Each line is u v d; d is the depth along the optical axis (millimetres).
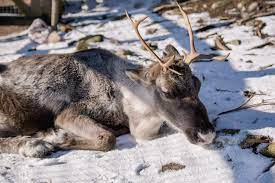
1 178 9109
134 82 10516
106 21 17781
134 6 19141
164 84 9828
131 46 15141
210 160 9219
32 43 16312
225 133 10023
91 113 10703
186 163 9211
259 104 11039
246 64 13234
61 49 15562
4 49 15914
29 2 17922
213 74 12844
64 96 10703
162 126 10523
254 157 9117
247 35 15070
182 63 9883
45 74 10773
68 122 10531
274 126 10125
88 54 11164
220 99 11586
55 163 9586
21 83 10695
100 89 10773
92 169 9297
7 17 18172
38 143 9898
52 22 17156
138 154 9695
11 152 10016
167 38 15578
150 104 10219
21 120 10703
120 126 10875
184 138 10039
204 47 14656
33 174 9242
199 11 17594
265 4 17016
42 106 10656
